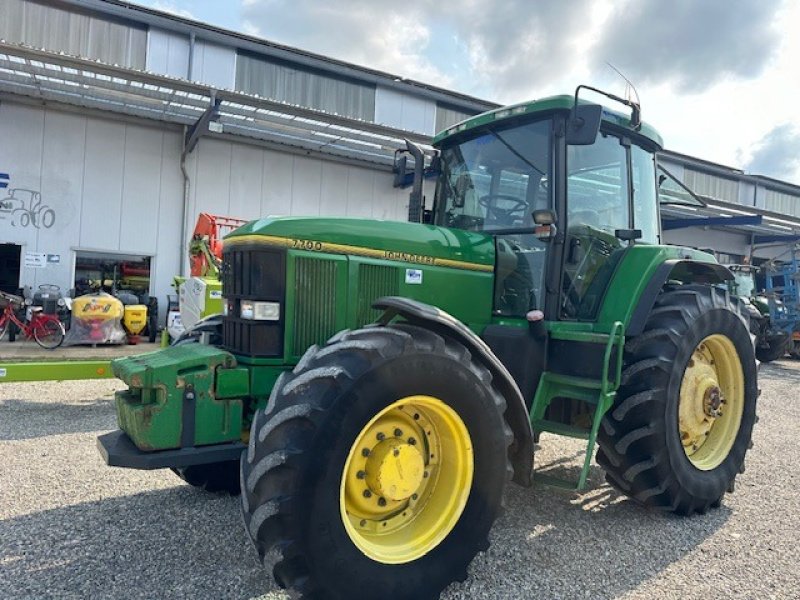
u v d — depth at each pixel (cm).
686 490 343
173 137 1266
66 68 1012
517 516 346
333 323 302
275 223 294
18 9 1179
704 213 1539
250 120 1180
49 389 678
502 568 281
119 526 316
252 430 236
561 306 351
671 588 266
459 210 402
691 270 413
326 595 223
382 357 238
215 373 282
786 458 492
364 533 250
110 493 364
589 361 333
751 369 395
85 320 980
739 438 388
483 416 262
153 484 381
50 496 357
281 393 234
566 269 353
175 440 274
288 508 216
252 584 257
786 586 271
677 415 344
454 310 342
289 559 217
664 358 337
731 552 305
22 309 1061
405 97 1537
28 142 1145
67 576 262
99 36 1229
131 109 1177
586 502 373
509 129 374
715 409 374
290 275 291
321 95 1443
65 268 1187
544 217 329
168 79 1005
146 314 1113
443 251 340
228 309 310
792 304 1372
